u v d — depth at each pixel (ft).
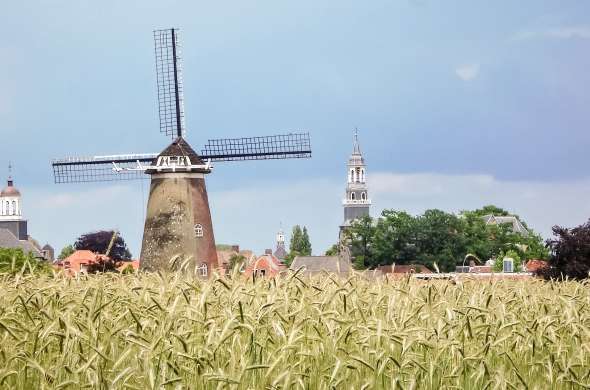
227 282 133.59
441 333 121.29
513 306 147.74
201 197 552.00
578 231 492.13
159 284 139.64
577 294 163.63
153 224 542.57
